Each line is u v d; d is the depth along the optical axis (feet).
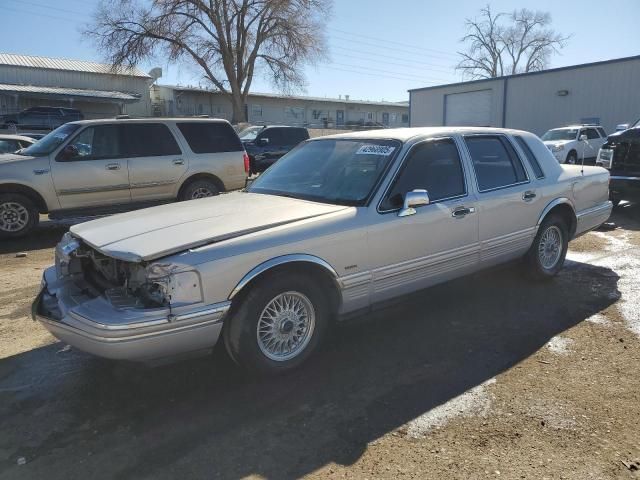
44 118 99.55
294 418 10.57
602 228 28.37
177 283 10.33
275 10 140.56
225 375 12.33
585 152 65.62
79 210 29.30
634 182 31.12
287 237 11.63
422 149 14.48
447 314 15.97
